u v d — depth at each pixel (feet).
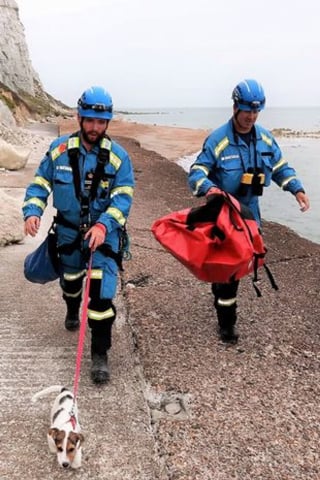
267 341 15.92
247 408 12.55
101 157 12.75
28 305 18.21
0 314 17.46
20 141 70.23
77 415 11.57
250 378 13.84
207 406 12.57
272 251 26.18
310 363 14.75
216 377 13.83
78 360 11.98
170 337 15.92
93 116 12.35
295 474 10.52
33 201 13.24
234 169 14.03
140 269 22.11
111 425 11.84
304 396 13.14
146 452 11.04
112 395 12.95
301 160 85.56
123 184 13.05
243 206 13.57
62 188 12.91
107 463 10.69
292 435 11.66
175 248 13.17
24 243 25.63
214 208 13.21
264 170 14.21
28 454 10.87
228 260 12.88
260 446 11.26
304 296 19.72
